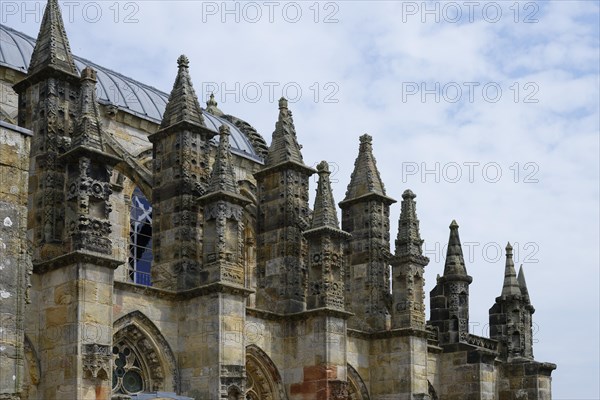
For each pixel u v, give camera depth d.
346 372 53.53
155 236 50.66
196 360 47.28
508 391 74.81
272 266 55.62
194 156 50.84
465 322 70.25
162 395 44.28
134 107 66.00
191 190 50.00
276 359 53.50
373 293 61.22
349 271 62.41
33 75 44.78
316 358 52.75
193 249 49.34
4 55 58.91
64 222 42.41
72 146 42.59
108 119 62.75
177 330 48.22
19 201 35.41
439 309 70.56
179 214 49.69
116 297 45.78
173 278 49.00
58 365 40.62
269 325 53.50
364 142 64.19
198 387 46.94
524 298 77.44
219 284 47.06
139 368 47.06
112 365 42.78
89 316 40.62
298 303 54.62
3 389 33.53
